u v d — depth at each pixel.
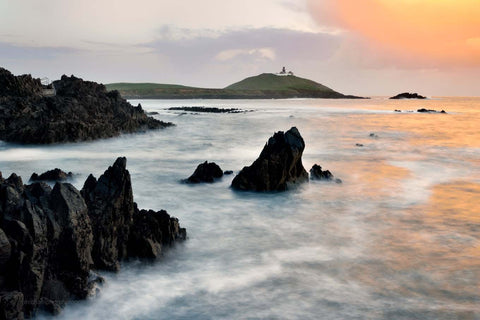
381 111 144.88
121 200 15.52
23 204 13.24
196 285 13.88
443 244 17.59
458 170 35.47
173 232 17.05
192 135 62.38
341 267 15.26
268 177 26.70
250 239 18.25
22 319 10.95
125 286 13.78
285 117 106.25
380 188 28.25
